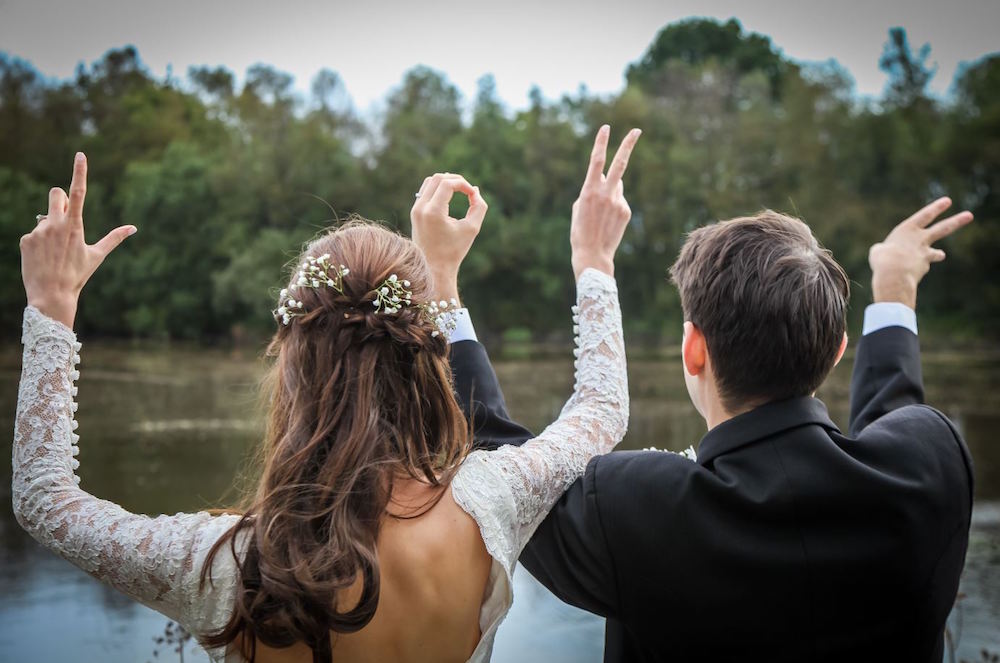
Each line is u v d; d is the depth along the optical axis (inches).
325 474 41.1
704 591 43.7
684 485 44.5
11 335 1558.8
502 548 42.9
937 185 1579.7
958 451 46.5
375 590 39.7
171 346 1482.5
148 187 1632.6
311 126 1679.4
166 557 39.7
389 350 44.0
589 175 55.9
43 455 41.9
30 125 1921.8
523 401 740.0
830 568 42.5
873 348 56.1
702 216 1665.8
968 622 189.6
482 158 1736.0
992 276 1501.0
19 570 245.8
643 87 1961.1
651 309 1669.5
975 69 1643.7
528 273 1625.2
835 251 1568.7
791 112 1665.8
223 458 475.5
